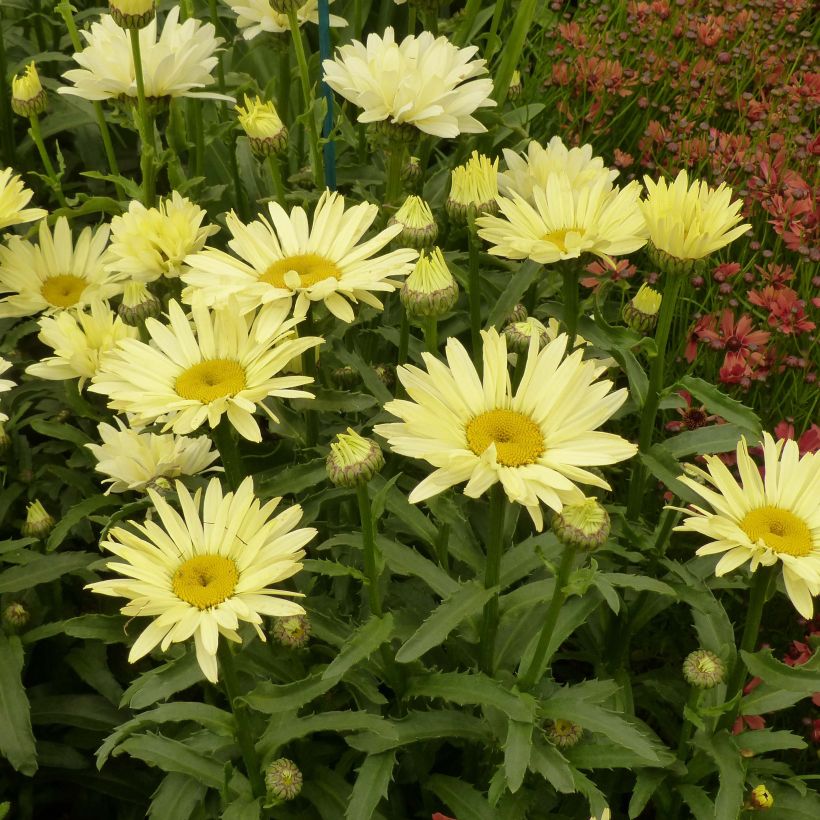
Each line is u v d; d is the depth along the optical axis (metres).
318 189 0.79
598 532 0.54
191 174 0.91
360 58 0.76
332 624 0.63
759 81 1.05
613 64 1.00
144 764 0.74
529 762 0.58
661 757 0.63
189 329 0.61
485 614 0.60
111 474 0.65
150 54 0.77
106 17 0.80
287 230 0.65
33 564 0.69
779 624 0.78
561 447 0.55
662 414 0.85
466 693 0.59
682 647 0.78
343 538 0.62
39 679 0.75
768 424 0.84
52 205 0.99
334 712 0.59
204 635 0.52
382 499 0.57
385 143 0.76
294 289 0.62
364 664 0.62
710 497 0.59
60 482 0.77
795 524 0.58
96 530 0.78
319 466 0.65
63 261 0.79
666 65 1.05
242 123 0.73
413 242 0.68
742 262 0.92
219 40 0.82
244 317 0.63
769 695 0.63
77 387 0.72
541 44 1.09
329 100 0.77
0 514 0.74
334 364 0.74
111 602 0.73
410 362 0.79
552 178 0.68
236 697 0.56
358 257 0.64
